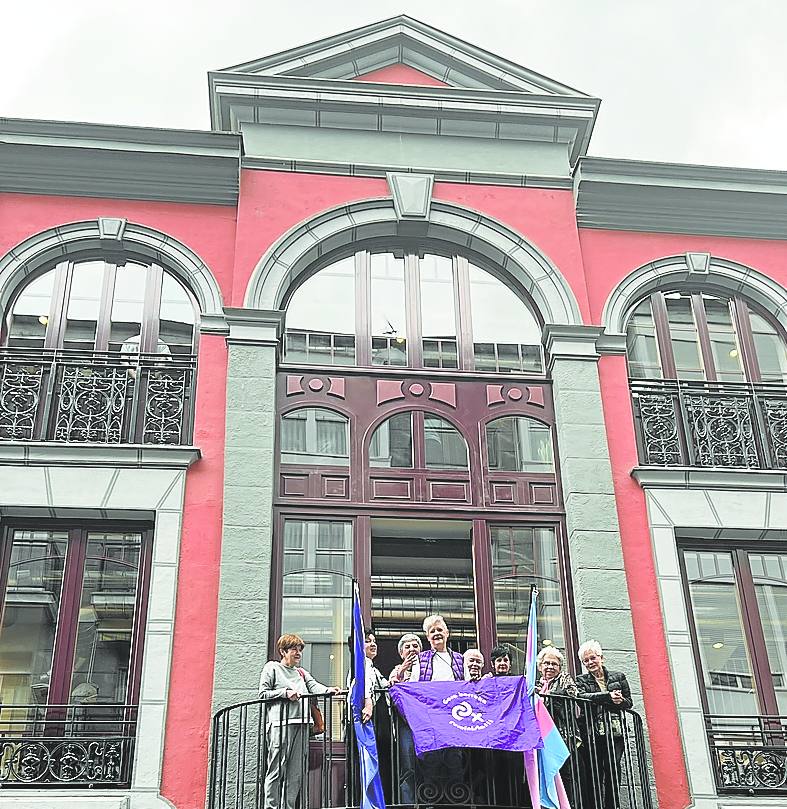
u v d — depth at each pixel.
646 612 10.64
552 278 12.30
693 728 10.12
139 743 9.48
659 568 10.84
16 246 11.75
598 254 12.68
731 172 12.98
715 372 12.34
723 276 12.76
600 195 12.83
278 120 12.89
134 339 11.59
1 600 10.12
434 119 13.05
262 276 11.78
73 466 10.53
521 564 10.88
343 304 12.03
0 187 12.08
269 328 11.48
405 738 8.88
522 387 11.77
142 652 9.99
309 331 11.81
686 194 12.94
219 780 9.29
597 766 8.88
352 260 12.30
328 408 11.35
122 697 9.83
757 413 11.92
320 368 11.54
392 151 12.90
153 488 10.54
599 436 11.39
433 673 9.18
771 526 11.15
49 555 10.36
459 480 11.17
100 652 9.99
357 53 13.36
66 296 11.73
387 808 8.65
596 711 9.14
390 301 12.12
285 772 8.57
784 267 12.96
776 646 10.86
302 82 12.85
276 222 12.14
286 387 11.38
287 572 10.49
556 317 12.09
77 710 9.73
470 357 11.91
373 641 9.72
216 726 9.13
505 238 12.47
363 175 12.62
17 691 9.83
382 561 11.36
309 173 12.53
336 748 9.88
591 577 10.63
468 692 8.80
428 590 11.30
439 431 11.41
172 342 11.61
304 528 10.73
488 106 13.09
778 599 11.08
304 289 12.05
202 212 12.27
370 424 11.33
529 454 11.45
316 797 9.68
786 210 13.12
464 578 11.29
